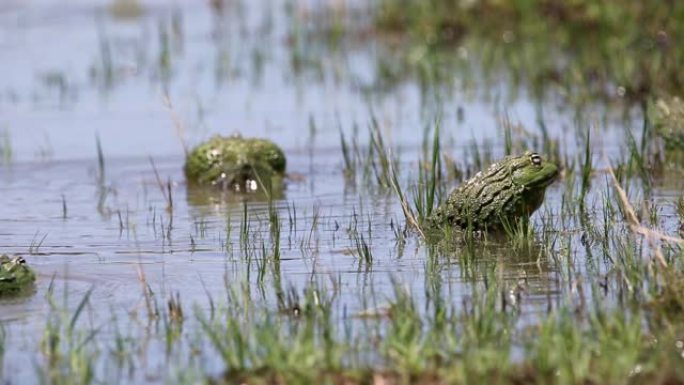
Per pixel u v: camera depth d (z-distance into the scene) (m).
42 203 22.08
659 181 21.81
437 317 14.33
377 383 12.88
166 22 41.44
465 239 18.62
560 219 19.55
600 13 34.06
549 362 12.98
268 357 13.37
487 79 31.67
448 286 16.09
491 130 26.64
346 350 13.66
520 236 18.02
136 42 37.97
